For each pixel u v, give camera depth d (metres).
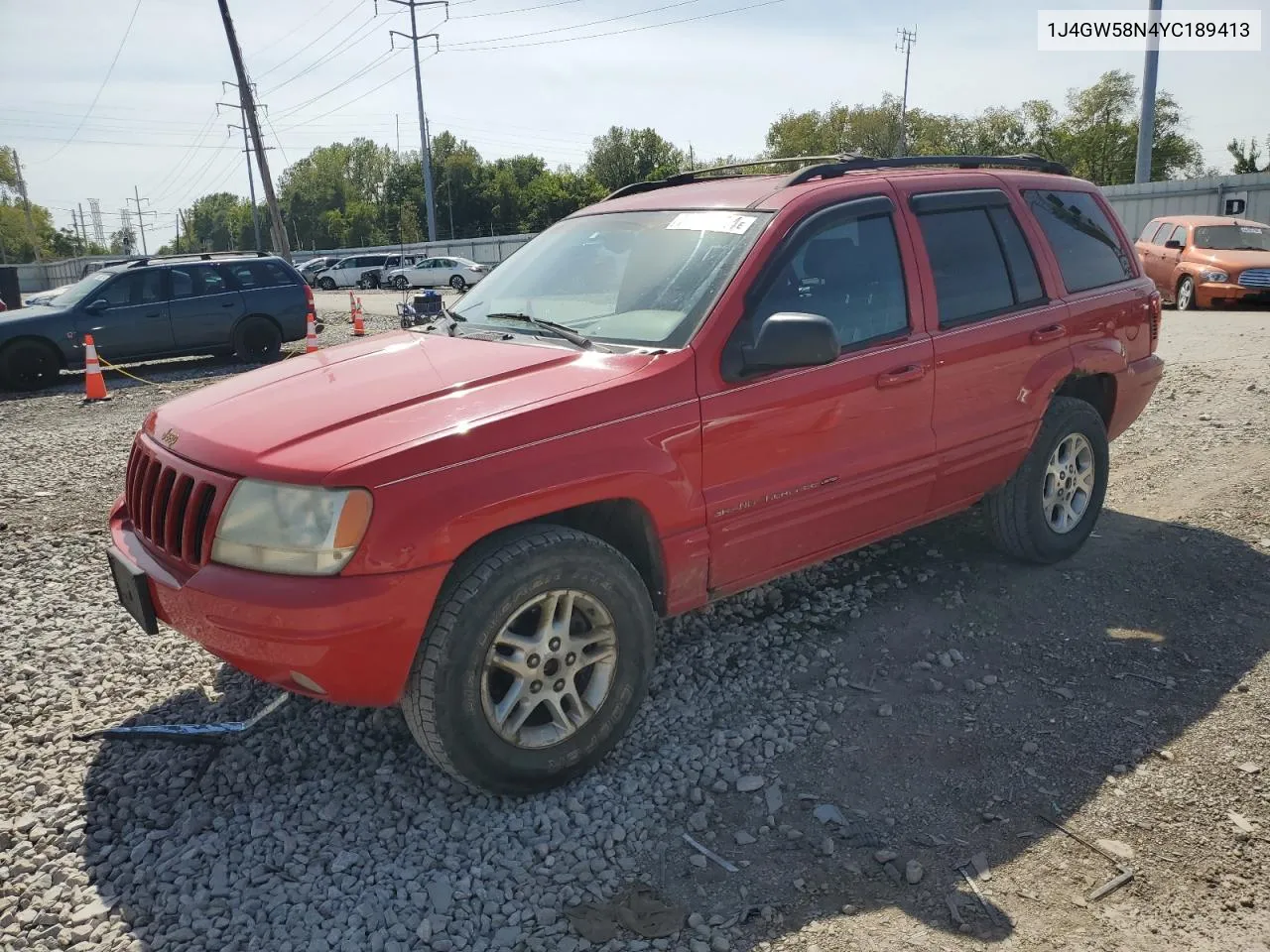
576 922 2.53
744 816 2.98
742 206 3.80
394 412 2.99
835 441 3.71
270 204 28.16
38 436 9.46
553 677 3.03
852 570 4.84
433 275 40.16
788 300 3.57
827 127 78.75
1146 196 29.17
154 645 4.26
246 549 2.77
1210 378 8.99
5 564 5.36
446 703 2.81
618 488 3.08
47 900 2.64
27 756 3.37
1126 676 3.73
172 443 3.21
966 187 4.38
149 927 2.54
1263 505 5.43
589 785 3.13
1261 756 3.16
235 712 3.66
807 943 2.45
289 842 2.85
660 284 3.62
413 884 2.66
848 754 3.29
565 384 3.13
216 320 14.52
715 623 4.30
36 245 91.50
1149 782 3.06
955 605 4.40
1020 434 4.39
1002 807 2.98
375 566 2.68
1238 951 2.38
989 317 4.26
